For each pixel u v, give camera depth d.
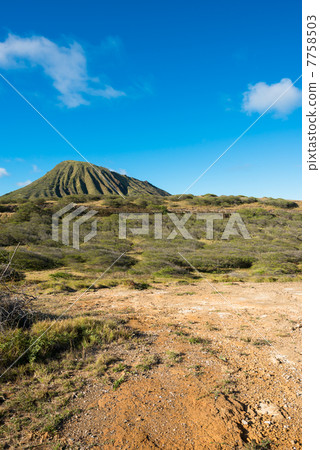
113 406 3.80
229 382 4.58
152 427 3.38
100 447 3.04
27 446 3.04
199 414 3.66
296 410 3.85
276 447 3.12
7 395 4.00
